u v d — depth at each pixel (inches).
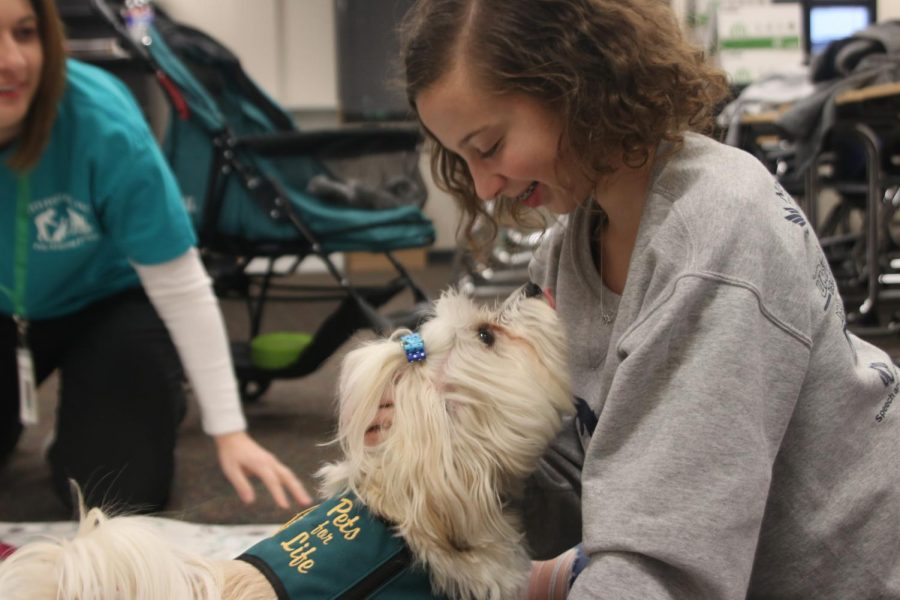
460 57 31.4
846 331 33.6
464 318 35.9
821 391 31.0
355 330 84.8
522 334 35.7
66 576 26.0
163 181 56.4
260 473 49.7
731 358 27.5
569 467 38.4
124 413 61.7
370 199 88.0
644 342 28.6
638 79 31.4
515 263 137.6
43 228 57.7
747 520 27.3
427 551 31.8
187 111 82.6
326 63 214.8
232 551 55.0
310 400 99.3
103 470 60.9
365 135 86.4
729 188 29.9
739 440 27.3
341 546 31.6
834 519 31.3
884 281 121.7
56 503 67.4
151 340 63.3
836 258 120.5
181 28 90.9
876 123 98.8
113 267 64.2
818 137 95.5
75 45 183.5
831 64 104.7
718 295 28.1
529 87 30.8
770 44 140.7
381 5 209.3
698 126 35.8
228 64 90.2
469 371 33.9
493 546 33.8
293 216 83.2
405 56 34.3
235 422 52.2
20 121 53.5
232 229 86.7
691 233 29.3
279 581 30.0
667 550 26.5
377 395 34.3
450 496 32.2
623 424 29.2
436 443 32.5
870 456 31.8
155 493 61.4
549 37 30.7
